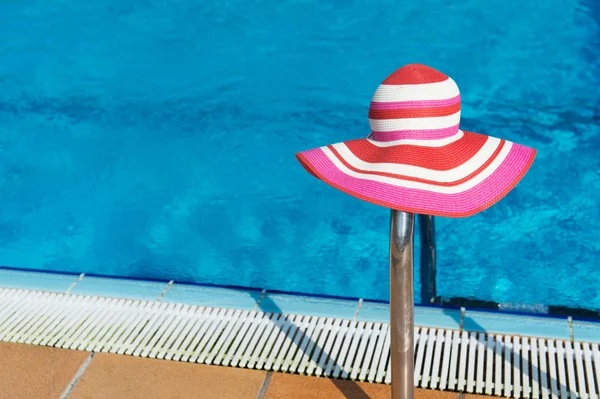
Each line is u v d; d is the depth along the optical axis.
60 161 5.19
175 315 3.36
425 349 3.05
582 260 4.12
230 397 2.90
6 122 5.56
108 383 3.01
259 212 4.68
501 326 3.13
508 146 2.08
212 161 5.11
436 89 2.00
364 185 1.92
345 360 3.03
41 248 4.52
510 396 2.81
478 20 6.23
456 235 4.36
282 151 5.15
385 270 4.22
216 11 6.65
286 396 2.89
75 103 5.73
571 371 2.89
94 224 4.69
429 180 1.93
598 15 6.18
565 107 5.28
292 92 5.67
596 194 4.55
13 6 6.82
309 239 4.46
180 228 4.62
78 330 3.31
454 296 3.94
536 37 5.98
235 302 3.41
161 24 6.53
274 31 6.34
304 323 3.25
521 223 4.38
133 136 5.39
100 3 6.84
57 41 6.40
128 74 5.99
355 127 5.31
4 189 4.98
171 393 2.94
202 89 5.77
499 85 5.52
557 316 3.19
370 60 5.92
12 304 3.50
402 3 6.53
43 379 3.05
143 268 4.35
